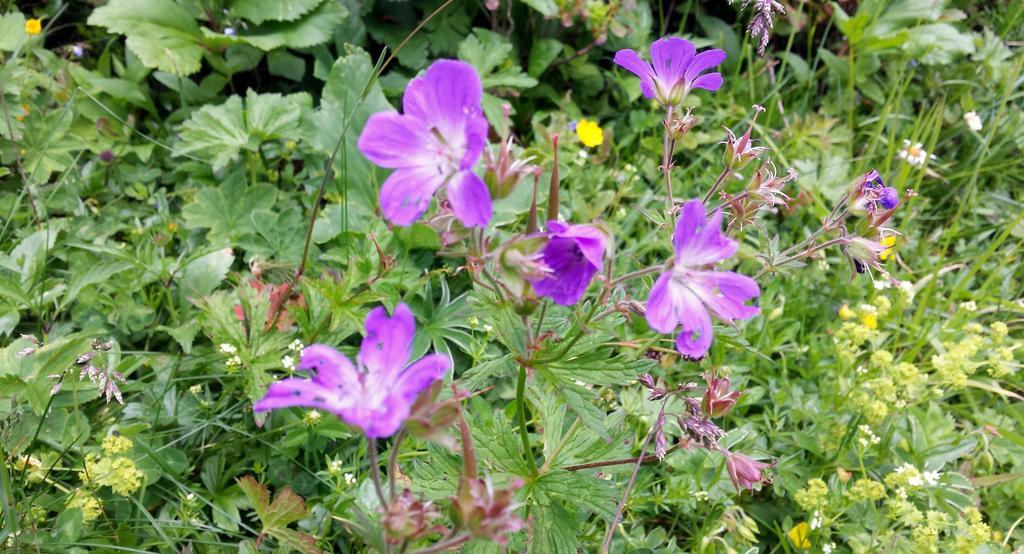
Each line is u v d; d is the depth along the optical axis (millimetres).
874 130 480
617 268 370
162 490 281
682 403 290
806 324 388
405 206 192
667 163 255
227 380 308
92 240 342
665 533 304
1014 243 447
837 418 332
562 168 389
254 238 348
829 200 427
